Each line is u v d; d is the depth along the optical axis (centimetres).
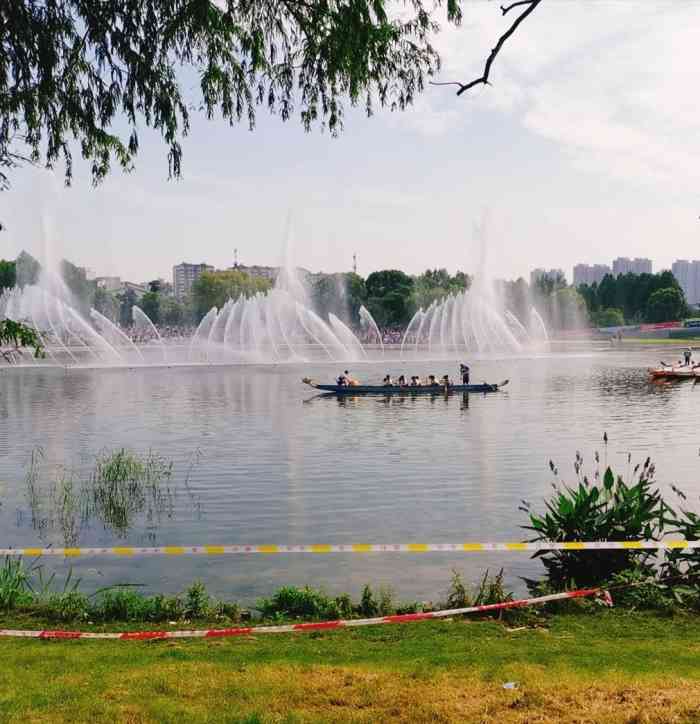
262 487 2575
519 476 2708
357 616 1283
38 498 2473
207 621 1255
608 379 6919
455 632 1149
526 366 8669
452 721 786
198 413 4600
